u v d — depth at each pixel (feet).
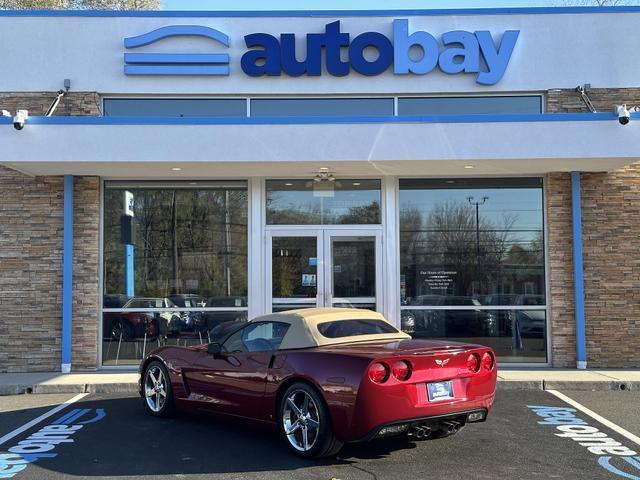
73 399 30.94
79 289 38.04
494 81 38.40
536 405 28.89
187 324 39.04
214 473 18.93
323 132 34.09
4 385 32.83
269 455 20.79
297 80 38.81
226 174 38.37
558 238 38.42
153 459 20.45
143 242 39.40
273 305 39.17
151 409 26.76
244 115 39.27
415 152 33.94
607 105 38.45
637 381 32.99
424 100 39.34
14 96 38.34
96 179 38.50
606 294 38.06
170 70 38.45
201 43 38.93
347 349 20.56
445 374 19.77
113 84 38.63
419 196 39.70
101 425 25.22
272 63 38.58
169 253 39.45
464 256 39.32
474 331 38.96
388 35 39.04
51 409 28.48
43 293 37.99
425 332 38.96
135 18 38.88
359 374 18.76
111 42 38.75
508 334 38.83
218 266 39.45
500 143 33.81
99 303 38.50
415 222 39.58
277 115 39.29
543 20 38.86
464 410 19.98
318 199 39.70
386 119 34.06
